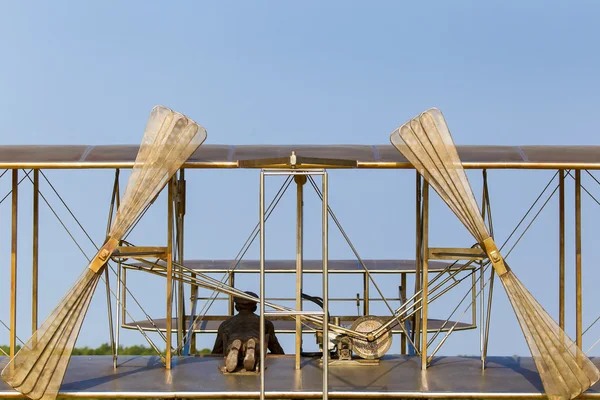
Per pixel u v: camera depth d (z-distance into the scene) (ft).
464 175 82.58
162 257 87.25
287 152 91.40
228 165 83.56
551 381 79.77
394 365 91.20
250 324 96.27
